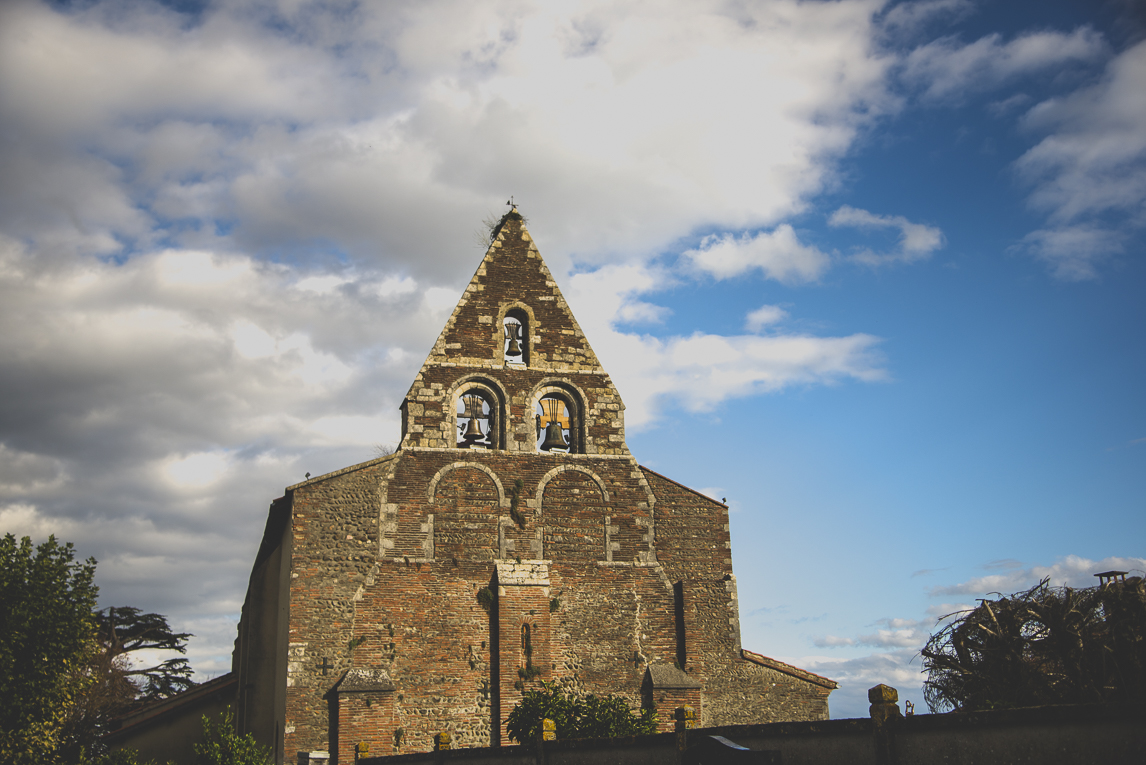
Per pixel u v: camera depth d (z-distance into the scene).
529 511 30.98
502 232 34.47
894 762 12.59
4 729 23.19
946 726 12.13
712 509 32.16
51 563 24.58
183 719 34.75
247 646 34.06
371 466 30.22
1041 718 11.19
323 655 28.11
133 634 55.97
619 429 32.62
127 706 47.81
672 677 29.77
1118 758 10.44
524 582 29.98
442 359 32.12
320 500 29.45
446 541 30.09
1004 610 22.81
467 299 33.09
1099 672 21.23
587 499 31.55
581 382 32.97
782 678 30.50
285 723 27.31
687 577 31.23
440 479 30.67
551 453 31.86
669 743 15.29
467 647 29.19
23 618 23.33
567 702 24.16
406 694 28.25
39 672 23.59
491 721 28.59
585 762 16.86
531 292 33.78
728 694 30.08
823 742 13.59
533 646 29.45
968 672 23.11
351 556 29.17
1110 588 21.47
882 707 12.81
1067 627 21.59
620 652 30.06
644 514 31.70
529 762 18.06
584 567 30.77
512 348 33.34
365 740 27.39
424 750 27.81
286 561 30.48
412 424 31.09
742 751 13.58
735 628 30.84
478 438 31.75
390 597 29.06
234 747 24.47
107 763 27.69
